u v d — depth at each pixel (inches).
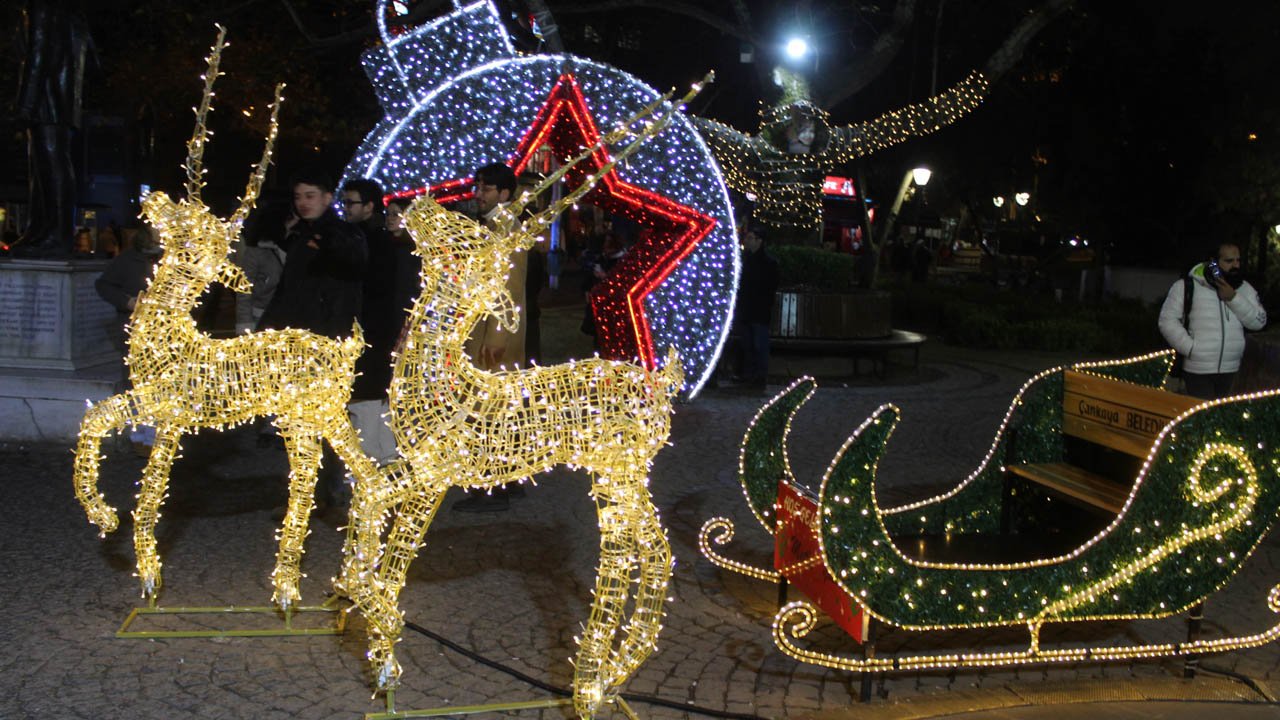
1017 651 188.9
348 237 217.9
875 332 559.5
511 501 276.4
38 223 378.0
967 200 1299.2
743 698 167.2
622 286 416.2
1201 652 176.9
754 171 621.6
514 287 245.6
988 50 943.7
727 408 433.4
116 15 669.3
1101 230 1059.3
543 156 644.7
